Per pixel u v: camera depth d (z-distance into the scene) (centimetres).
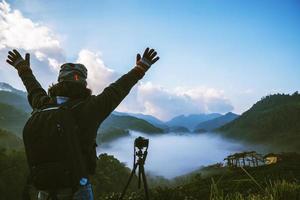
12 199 7756
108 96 219
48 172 203
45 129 211
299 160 5072
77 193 212
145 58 233
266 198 344
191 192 1087
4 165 8019
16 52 276
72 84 228
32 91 252
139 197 935
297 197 349
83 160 211
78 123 215
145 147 262
